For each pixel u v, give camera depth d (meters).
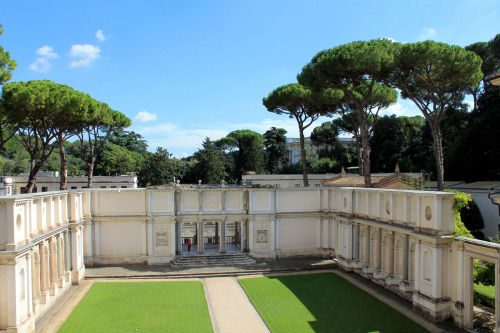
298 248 39.25
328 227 39.25
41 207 23.84
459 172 50.84
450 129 55.50
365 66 34.38
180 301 26.28
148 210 36.47
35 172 38.44
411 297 25.56
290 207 39.25
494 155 45.50
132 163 88.00
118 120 54.19
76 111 38.75
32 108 34.78
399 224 26.94
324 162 77.25
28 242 20.86
